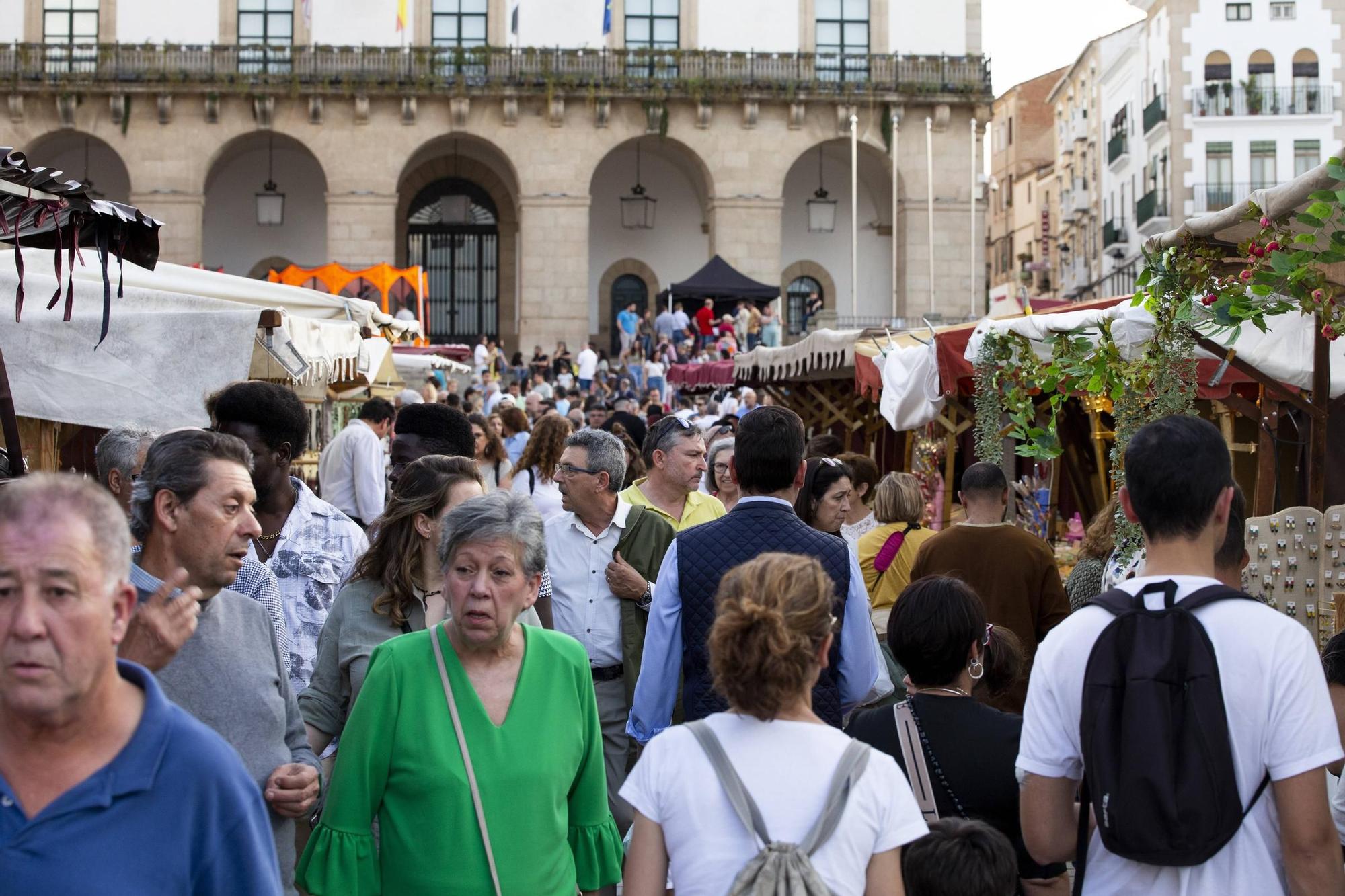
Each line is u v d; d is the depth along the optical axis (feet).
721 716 11.46
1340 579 25.13
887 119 148.46
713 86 146.10
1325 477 32.32
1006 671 17.16
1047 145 258.57
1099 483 42.73
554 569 21.20
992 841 11.80
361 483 29.96
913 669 14.69
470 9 150.10
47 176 19.86
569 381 126.11
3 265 30.66
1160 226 169.89
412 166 152.97
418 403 23.39
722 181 148.05
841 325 143.54
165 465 13.15
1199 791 11.07
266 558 18.22
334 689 16.28
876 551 26.18
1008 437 40.04
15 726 8.63
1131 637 11.55
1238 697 11.35
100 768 8.70
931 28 152.05
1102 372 26.76
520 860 13.23
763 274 148.15
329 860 13.21
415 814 13.28
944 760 14.26
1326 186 19.44
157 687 9.07
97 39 146.20
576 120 147.02
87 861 8.51
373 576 16.46
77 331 29.07
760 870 10.49
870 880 11.02
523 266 147.23
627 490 25.71
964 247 149.07
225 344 29.48
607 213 157.99
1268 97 163.84
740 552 17.70
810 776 11.02
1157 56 171.12
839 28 152.35
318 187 153.79
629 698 20.83
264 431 18.22
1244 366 26.66
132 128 143.13
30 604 8.31
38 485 8.55
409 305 146.30
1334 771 17.22
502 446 38.17
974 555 22.94
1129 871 11.64
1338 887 11.28
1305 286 21.09
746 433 18.13
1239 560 15.33
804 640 11.07
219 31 146.92
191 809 8.82
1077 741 11.87
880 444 58.54
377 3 148.66
